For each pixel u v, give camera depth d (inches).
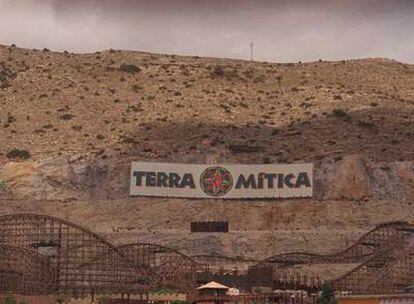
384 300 7421.3
